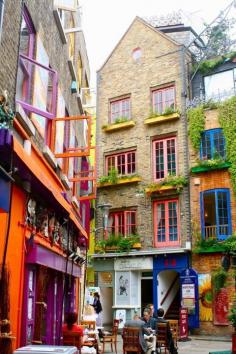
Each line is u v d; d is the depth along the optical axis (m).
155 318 12.46
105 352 14.21
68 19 14.20
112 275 25.06
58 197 7.89
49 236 9.33
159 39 26.69
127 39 28.17
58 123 11.02
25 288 7.40
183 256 22.67
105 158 27.22
